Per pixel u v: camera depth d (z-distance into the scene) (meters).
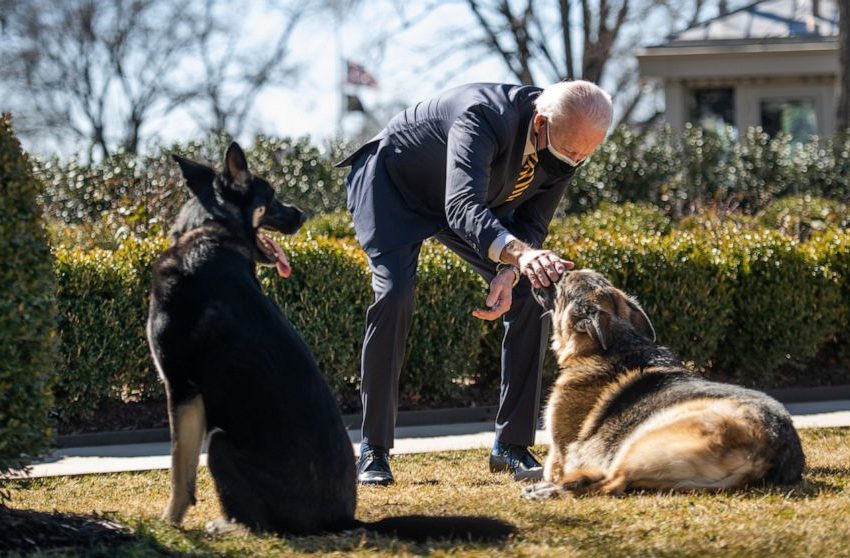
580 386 5.39
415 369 8.66
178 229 4.66
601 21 26.27
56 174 12.86
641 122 32.75
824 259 9.55
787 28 21.83
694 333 9.14
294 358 4.16
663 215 13.45
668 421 5.01
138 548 3.85
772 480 4.93
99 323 7.92
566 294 5.54
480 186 4.99
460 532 4.02
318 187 14.40
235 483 4.11
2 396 4.09
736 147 16.34
